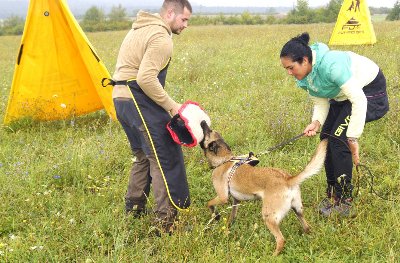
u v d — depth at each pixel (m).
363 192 4.39
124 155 5.75
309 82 3.83
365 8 13.86
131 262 3.53
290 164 5.18
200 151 5.56
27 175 5.09
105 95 7.08
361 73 3.87
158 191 3.85
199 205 4.53
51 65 7.14
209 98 8.10
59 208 4.51
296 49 3.62
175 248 3.65
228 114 7.09
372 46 13.30
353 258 3.53
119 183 4.95
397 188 4.50
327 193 4.34
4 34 56.59
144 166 4.11
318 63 3.69
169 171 3.77
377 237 3.62
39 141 6.51
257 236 3.74
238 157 4.13
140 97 3.63
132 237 3.95
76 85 7.38
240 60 12.48
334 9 48.16
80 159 5.45
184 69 11.00
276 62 11.66
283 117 6.28
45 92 7.30
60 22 6.86
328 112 4.14
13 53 22.92
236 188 3.95
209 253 3.46
